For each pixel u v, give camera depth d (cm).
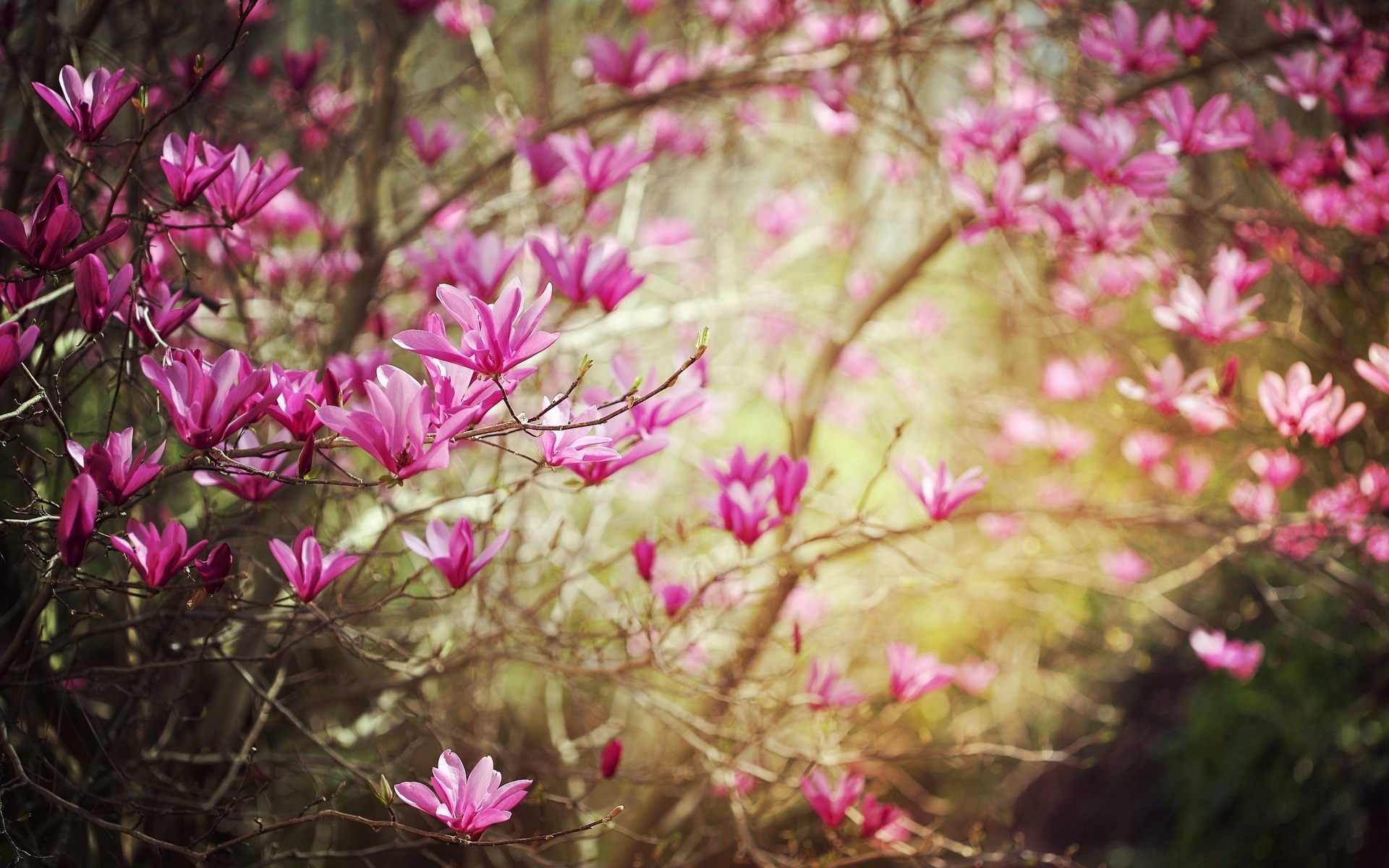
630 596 225
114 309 170
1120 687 555
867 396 470
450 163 365
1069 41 297
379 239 296
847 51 289
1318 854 399
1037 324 389
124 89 172
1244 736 435
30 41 213
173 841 240
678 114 349
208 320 255
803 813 350
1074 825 522
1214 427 257
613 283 194
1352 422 217
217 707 261
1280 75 355
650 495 390
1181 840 453
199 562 167
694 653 281
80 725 245
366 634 194
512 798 167
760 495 195
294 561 172
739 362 458
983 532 457
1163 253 301
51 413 164
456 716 335
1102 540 434
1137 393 234
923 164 347
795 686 311
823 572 356
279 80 303
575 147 211
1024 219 276
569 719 416
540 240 194
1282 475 297
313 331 296
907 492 415
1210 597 484
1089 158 218
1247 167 270
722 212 423
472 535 172
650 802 335
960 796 509
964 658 529
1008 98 301
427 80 395
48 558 181
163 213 178
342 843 393
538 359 279
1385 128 334
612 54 246
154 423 214
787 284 427
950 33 308
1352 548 271
